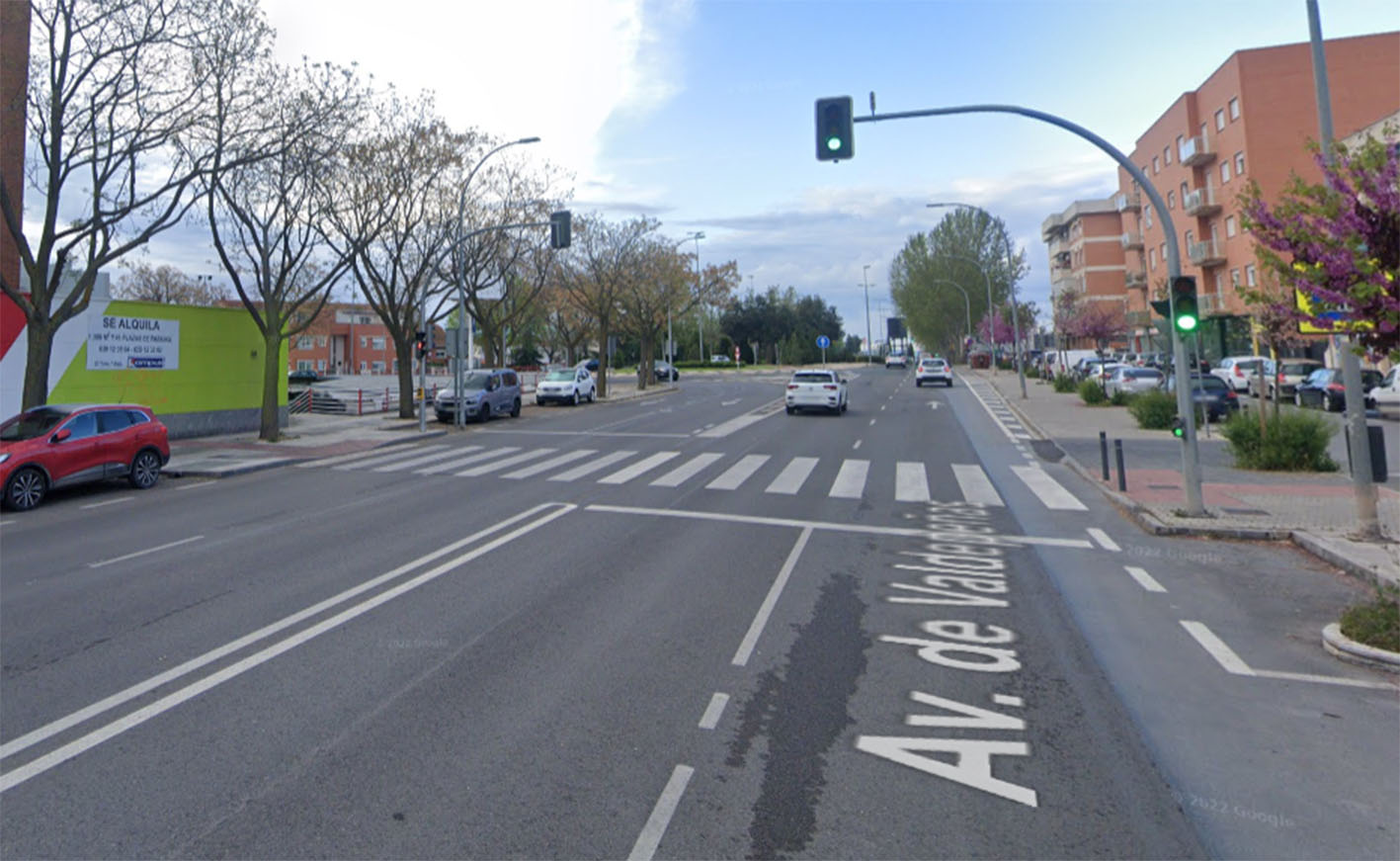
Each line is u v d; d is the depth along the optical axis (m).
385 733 4.57
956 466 16.50
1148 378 30.58
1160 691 5.19
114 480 15.93
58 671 5.58
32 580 8.20
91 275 16.66
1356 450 9.16
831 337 106.75
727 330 99.00
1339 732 4.57
